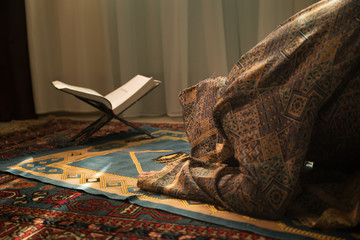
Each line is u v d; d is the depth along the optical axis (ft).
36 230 4.37
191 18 11.94
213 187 4.70
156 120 11.71
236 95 4.91
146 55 12.64
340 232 3.92
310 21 4.67
